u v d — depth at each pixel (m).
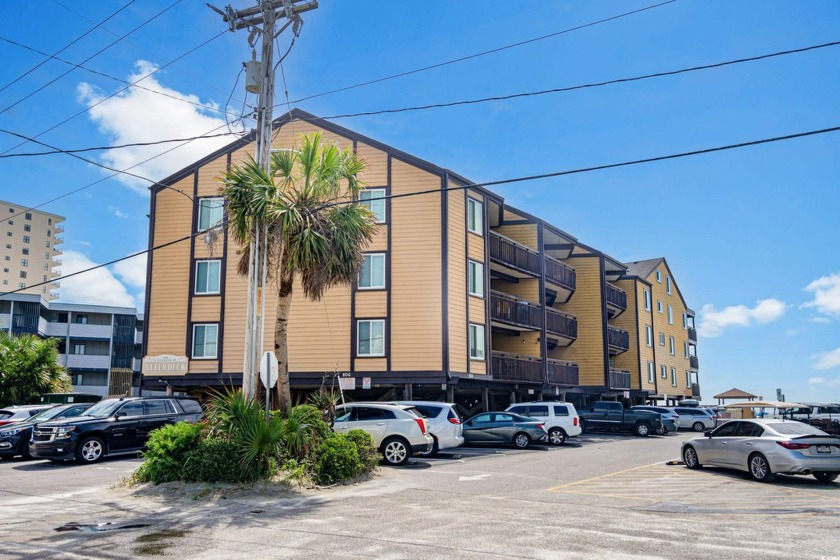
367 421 18.53
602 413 35.09
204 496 12.31
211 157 30.25
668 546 8.54
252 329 15.46
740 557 8.00
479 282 30.27
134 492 12.87
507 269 34.09
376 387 28.56
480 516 10.64
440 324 27.27
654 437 33.78
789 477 16.42
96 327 63.56
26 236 129.62
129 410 20.36
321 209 16.55
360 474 15.16
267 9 16.56
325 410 18.59
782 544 8.75
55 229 135.12
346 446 14.79
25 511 11.16
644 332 50.47
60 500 12.27
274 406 16.28
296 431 14.16
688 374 61.97
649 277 53.44
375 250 28.20
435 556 7.93
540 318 35.72
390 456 18.25
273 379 14.05
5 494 13.19
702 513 11.20
